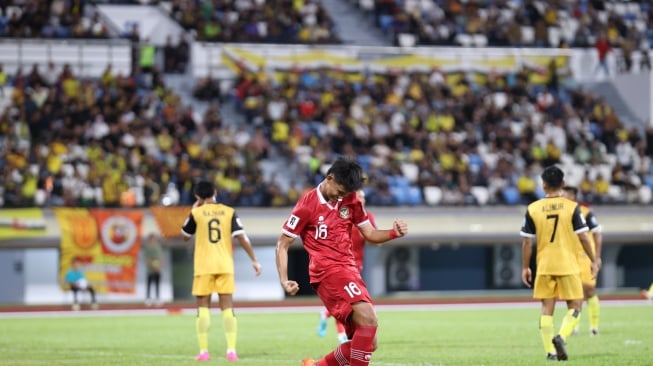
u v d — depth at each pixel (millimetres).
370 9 174750
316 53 160375
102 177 133500
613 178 152250
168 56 155125
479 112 158875
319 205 38219
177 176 136500
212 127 144625
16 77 144250
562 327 51594
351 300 37312
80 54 151250
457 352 59031
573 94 165500
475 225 138375
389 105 155625
